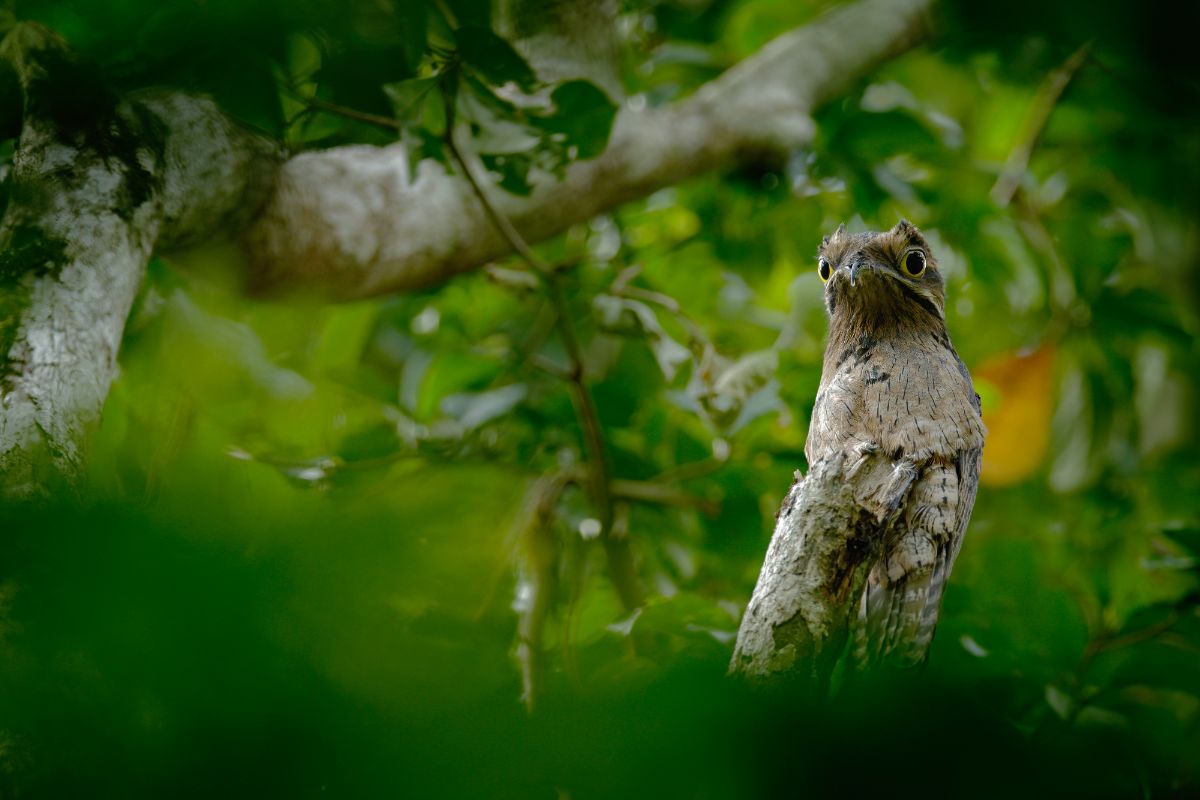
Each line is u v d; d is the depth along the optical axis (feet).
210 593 8.16
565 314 35.35
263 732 8.29
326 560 9.11
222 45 20.99
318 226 28.53
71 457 18.67
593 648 28.76
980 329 45.80
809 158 41.16
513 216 33.53
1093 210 47.03
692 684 9.57
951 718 10.34
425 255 31.32
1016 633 30.32
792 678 16.37
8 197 22.90
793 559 18.66
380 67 23.76
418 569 10.71
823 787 9.34
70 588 7.97
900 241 26.18
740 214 42.96
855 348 25.12
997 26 24.88
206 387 30.35
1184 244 49.67
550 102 27.27
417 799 8.44
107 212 21.83
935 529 21.43
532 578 30.86
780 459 36.14
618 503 35.81
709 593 36.55
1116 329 44.47
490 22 25.00
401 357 45.70
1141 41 20.06
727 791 9.08
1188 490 42.39
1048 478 45.14
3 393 18.97
